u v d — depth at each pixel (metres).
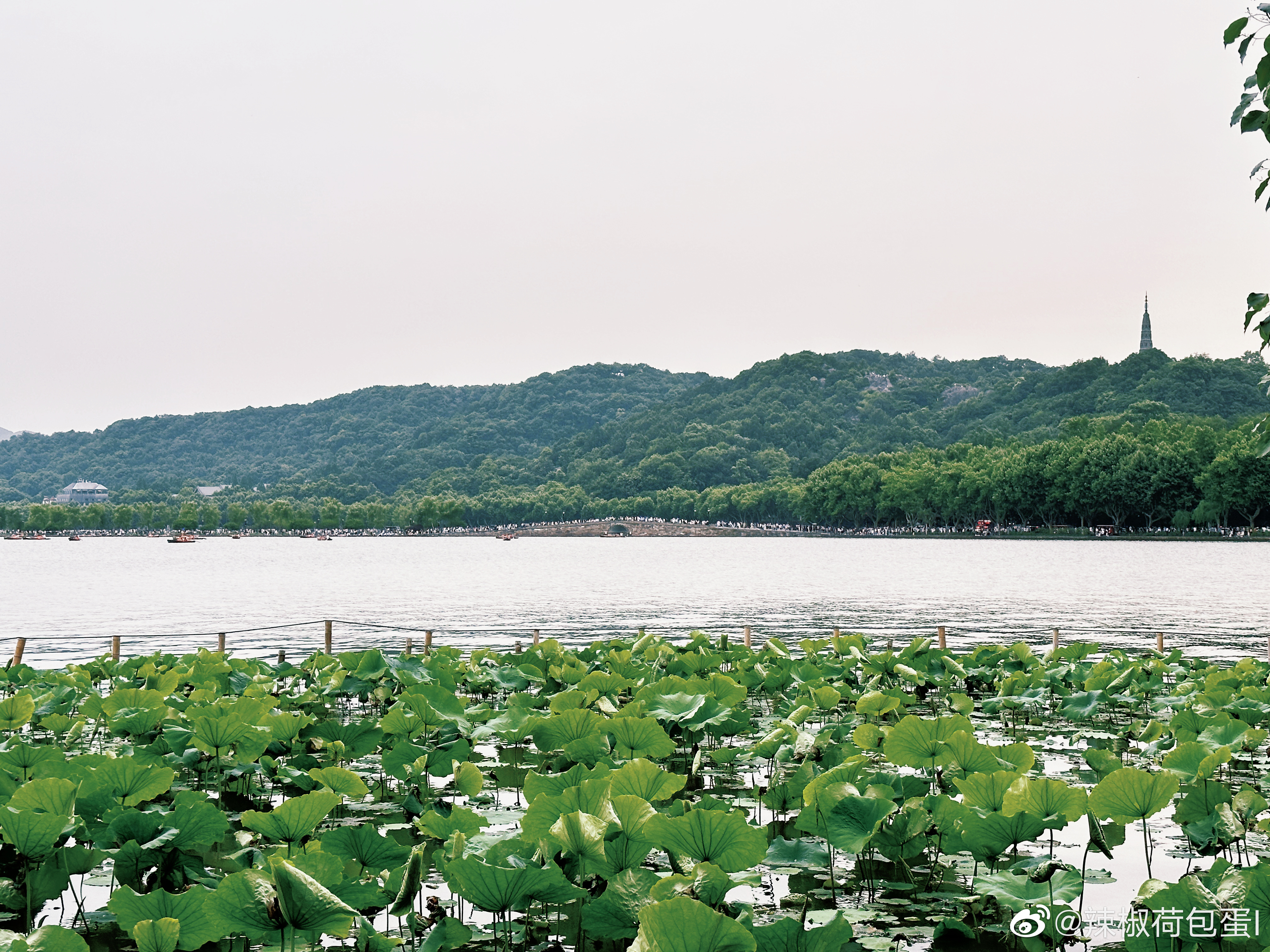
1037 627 38.31
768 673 19.17
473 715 15.88
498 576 81.62
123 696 14.84
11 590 65.62
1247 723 13.91
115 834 8.65
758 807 12.30
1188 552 114.44
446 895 9.16
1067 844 10.75
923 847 9.42
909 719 11.34
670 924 5.98
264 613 47.16
